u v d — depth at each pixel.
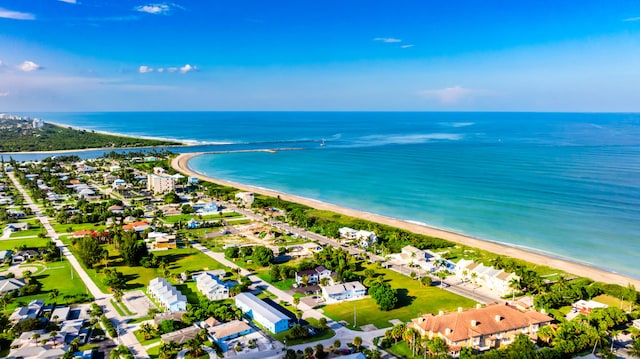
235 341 146.00
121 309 169.25
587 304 169.50
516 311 153.50
